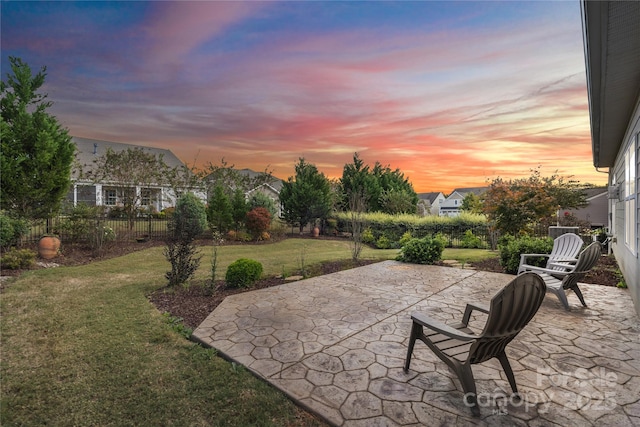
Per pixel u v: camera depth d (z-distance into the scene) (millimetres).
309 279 6809
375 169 24531
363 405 2320
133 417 2285
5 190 9383
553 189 10969
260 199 16766
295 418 2240
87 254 9672
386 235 14914
